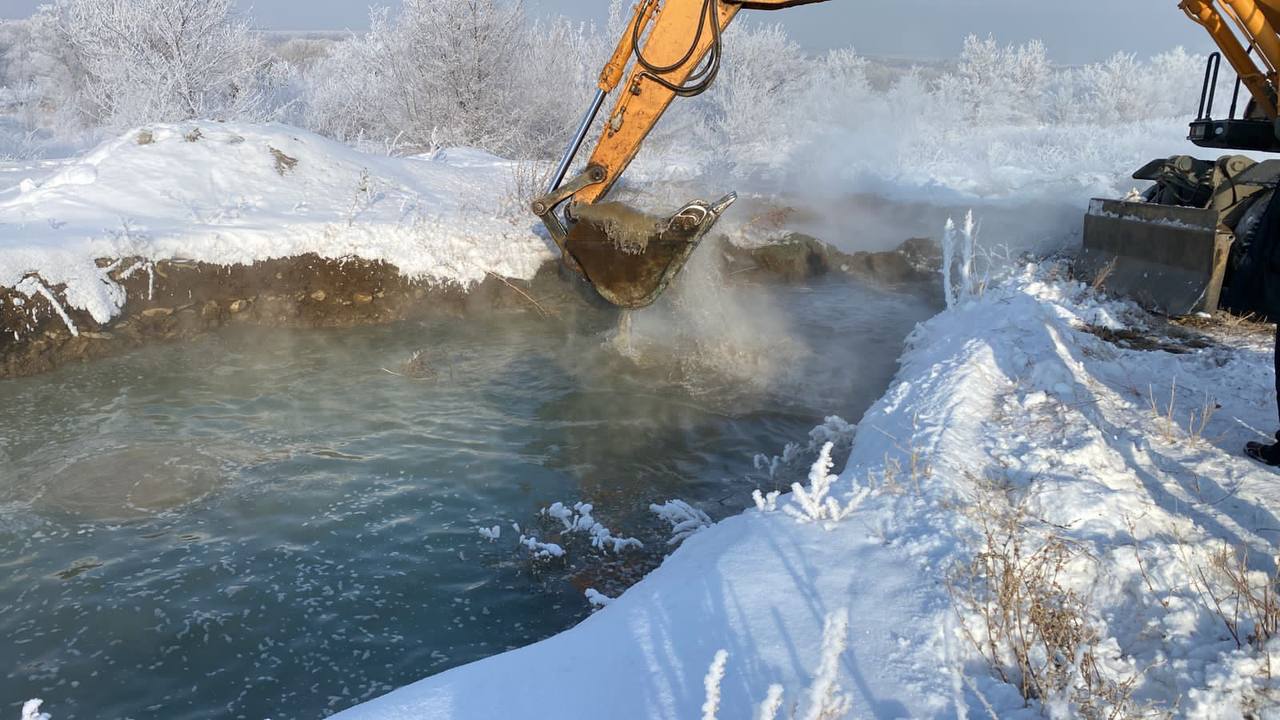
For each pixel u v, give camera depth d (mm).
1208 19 9328
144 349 10375
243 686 4672
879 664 3359
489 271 12406
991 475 5070
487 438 7930
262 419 8328
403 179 15578
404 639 5078
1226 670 3225
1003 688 3225
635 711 3131
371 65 29094
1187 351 7668
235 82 26156
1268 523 4418
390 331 11289
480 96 25750
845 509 4711
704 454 7594
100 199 12172
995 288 9836
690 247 7859
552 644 3662
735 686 3225
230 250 11109
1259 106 9477
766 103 33062
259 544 6082
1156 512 4543
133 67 24703
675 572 4277
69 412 8453
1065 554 4090
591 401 8820
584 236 8133
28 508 6523
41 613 5266
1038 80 41438
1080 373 6766
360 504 6676
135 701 4555
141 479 7031
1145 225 9320
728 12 7887
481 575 5742
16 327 9531
